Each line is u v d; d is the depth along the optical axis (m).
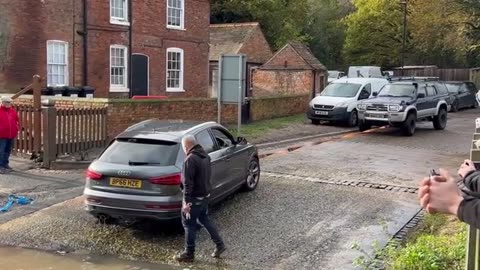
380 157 14.60
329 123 22.97
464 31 33.41
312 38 60.50
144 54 24.83
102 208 7.86
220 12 44.97
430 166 13.36
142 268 6.73
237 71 13.72
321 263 6.85
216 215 8.88
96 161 8.13
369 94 23.33
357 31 53.78
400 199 9.97
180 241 7.75
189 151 7.04
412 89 20.41
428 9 36.34
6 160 12.15
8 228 8.20
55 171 12.29
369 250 7.27
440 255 6.16
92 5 22.30
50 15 20.84
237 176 9.71
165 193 7.66
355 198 9.99
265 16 46.75
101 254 7.22
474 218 1.62
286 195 10.12
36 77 13.05
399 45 51.22
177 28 26.50
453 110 31.34
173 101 16.97
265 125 20.84
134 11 24.16
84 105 15.05
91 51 22.39
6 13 19.92
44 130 12.61
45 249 7.38
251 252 7.28
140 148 8.10
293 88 28.94
